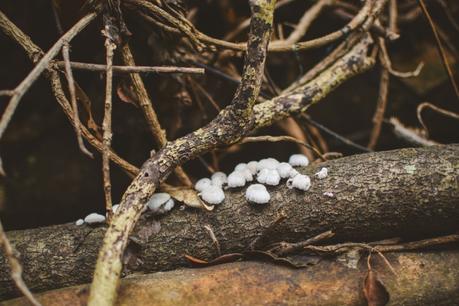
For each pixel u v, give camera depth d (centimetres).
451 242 51
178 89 59
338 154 56
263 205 51
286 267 50
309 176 51
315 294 49
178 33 54
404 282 50
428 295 50
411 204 50
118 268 46
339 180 51
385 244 51
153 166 49
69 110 51
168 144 50
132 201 48
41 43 64
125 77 54
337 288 49
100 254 46
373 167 51
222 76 59
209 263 50
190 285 49
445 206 50
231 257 50
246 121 51
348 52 58
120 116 60
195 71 50
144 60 58
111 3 51
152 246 51
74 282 51
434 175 50
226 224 51
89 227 52
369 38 58
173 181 62
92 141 52
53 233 52
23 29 63
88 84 60
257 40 48
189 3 60
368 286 49
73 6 52
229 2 62
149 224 51
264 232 50
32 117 69
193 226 51
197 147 50
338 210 51
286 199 51
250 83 49
